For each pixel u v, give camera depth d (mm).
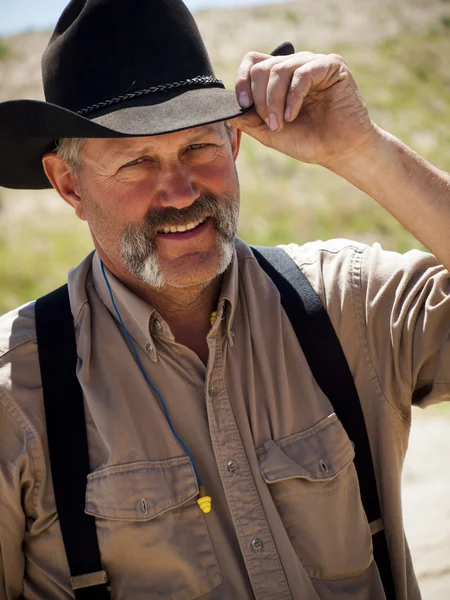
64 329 1672
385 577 1660
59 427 1594
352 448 1652
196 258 1590
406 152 1614
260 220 9445
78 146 1622
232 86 12023
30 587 1634
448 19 16359
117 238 1627
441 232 1600
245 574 1575
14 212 9602
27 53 13625
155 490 1560
